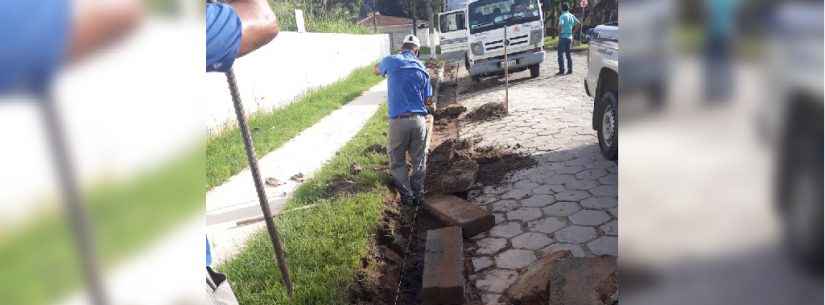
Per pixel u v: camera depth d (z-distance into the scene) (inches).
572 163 219.5
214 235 163.2
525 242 155.9
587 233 156.3
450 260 137.8
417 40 196.4
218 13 43.5
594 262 120.6
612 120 207.6
